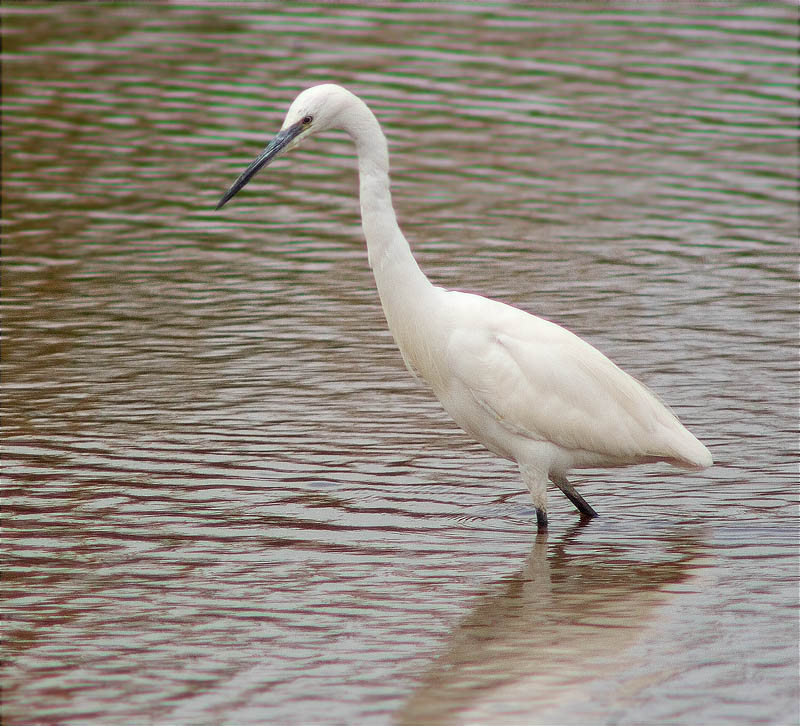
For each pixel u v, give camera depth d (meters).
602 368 11.09
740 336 15.55
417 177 21.48
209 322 16.08
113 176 21.50
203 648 8.88
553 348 10.98
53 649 8.85
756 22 29.47
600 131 23.45
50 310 16.34
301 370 14.62
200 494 11.56
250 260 18.33
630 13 30.30
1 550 10.42
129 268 17.91
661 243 19.03
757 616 9.39
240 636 9.05
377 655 8.79
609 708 8.05
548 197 20.77
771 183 21.36
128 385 14.09
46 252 18.41
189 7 31.31
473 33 28.72
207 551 10.46
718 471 12.19
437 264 18.03
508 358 10.90
